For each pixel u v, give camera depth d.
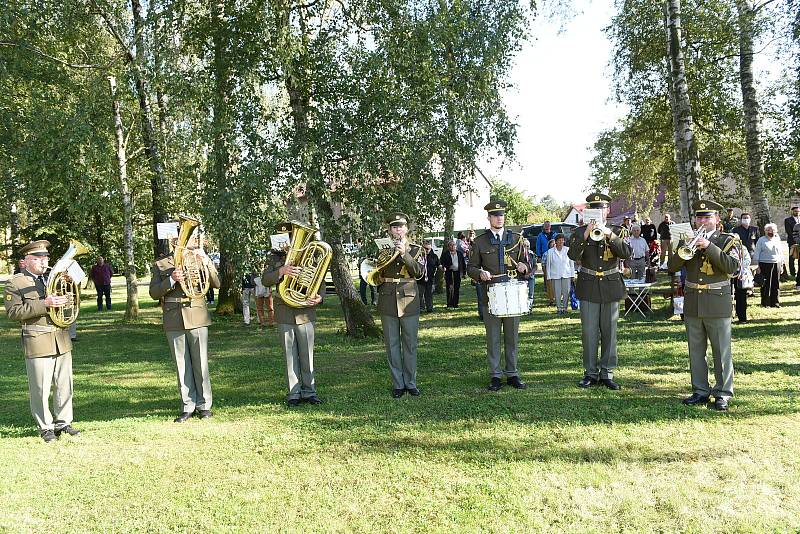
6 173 15.34
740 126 18.06
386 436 5.37
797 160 13.20
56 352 5.80
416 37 9.62
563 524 3.66
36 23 13.27
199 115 9.83
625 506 3.84
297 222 6.56
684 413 5.58
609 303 6.62
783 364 7.08
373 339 10.61
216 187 9.46
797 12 11.35
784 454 4.50
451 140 9.91
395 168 9.52
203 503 4.20
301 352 6.68
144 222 18.88
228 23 9.73
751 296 12.79
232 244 9.38
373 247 9.70
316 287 6.52
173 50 10.09
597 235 6.31
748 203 23.03
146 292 27.20
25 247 5.77
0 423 6.54
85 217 15.20
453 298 15.12
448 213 11.16
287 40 9.22
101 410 6.96
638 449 4.77
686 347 8.40
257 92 10.15
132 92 13.48
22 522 4.00
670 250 5.99
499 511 3.86
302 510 4.01
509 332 6.88
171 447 5.39
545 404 6.11
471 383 7.16
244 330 13.23
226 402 6.98
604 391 6.48
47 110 13.48
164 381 8.43
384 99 9.59
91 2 13.63
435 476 4.45
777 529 3.48
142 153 16.31
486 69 9.79
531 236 24.64
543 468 4.49
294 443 5.34
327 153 9.74
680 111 11.66
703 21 15.66
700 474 4.24
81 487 4.54
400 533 3.64
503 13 10.14
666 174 23.16
